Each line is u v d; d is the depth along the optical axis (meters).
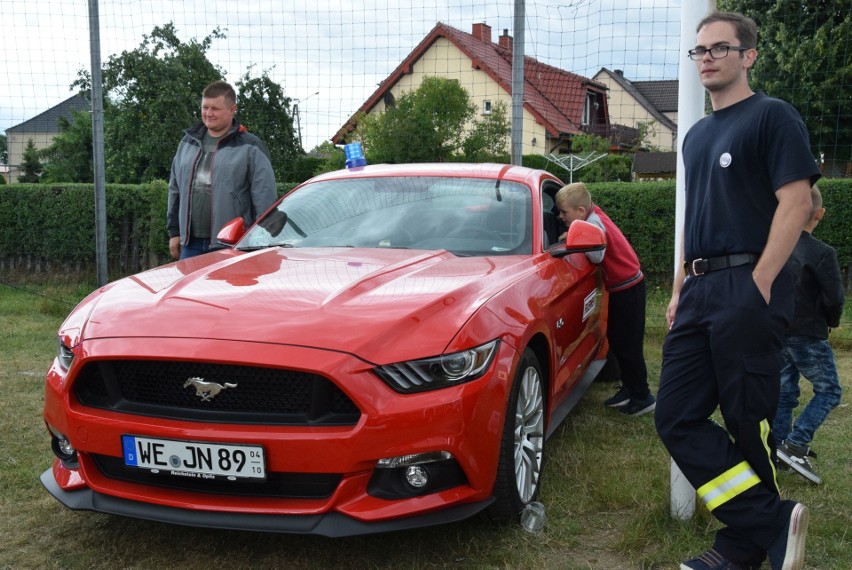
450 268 3.18
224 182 4.82
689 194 2.54
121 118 16.27
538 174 4.38
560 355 3.55
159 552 2.79
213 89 4.77
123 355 2.53
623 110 38.62
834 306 3.44
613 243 4.42
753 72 13.30
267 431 2.43
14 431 4.09
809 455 3.59
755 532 2.37
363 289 2.84
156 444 2.51
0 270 10.70
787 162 2.28
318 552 2.78
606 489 3.22
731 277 2.38
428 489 2.53
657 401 2.56
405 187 4.14
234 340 2.50
